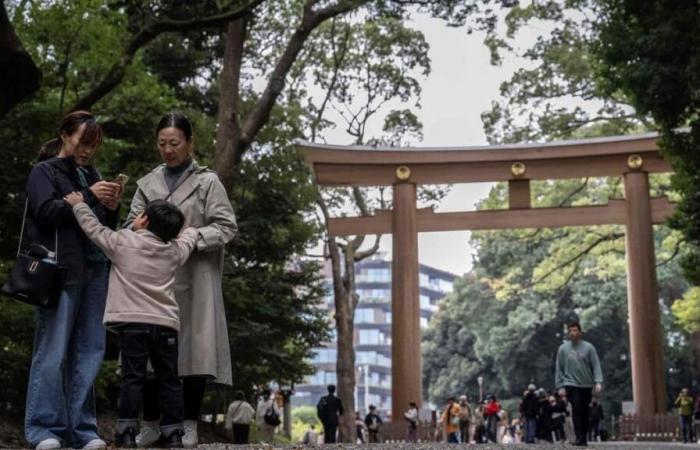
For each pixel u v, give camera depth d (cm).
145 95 1639
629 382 4734
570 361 1264
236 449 645
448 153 2606
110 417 1634
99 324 571
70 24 1320
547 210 2611
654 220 2620
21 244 558
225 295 1886
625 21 1561
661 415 2478
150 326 539
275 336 2188
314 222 2328
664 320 4453
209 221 596
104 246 543
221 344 589
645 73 1485
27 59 885
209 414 2336
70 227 557
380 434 2503
